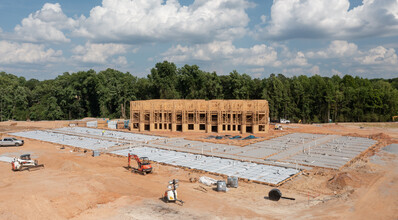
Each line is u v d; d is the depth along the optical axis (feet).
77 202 85.40
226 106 248.73
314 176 113.39
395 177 111.55
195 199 89.25
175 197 85.76
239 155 151.33
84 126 302.04
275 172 118.42
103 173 118.21
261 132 248.52
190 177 113.60
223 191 96.32
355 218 75.00
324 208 81.66
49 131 255.50
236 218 75.41
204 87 404.77
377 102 383.04
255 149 169.68
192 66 420.77
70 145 185.47
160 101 265.34
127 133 246.27
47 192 92.73
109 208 81.97
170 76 430.20
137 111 265.95
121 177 112.06
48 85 513.86
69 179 108.17
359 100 389.60
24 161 125.39
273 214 77.77
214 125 253.85
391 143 191.52
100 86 449.48
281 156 149.18
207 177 107.76
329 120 393.29
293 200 88.58
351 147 175.22
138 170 118.83
